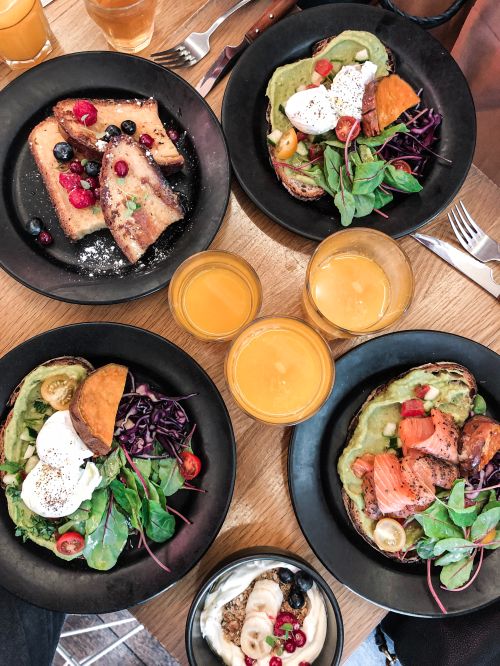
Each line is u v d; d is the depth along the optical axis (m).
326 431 0.56
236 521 0.57
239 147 0.57
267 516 0.57
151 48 0.62
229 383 0.52
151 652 0.83
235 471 0.53
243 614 0.54
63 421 0.52
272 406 0.54
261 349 0.54
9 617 0.57
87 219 0.56
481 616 0.59
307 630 0.54
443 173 0.59
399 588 0.54
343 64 0.60
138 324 0.58
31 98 0.57
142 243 0.55
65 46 0.61
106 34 0.59
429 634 0.62
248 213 0.60
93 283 0.55
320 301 0.56
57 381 0.53
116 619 0.83
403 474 0.52
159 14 0.62
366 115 0.58
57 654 0.82
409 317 0.60
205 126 0.57
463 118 0.59
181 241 0.57
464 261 0.59
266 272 0.59
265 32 0.57
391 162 0.59
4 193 0.56
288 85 0.59
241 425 0.58
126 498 0.53
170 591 0.56
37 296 0.58
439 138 0.60
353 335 0.54
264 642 0.53
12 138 0.57
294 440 0.54
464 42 0.61
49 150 0.57
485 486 0.54
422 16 0.68
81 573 0.53
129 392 0.55
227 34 0.62
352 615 0.57
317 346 0.53
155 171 0.55
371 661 0.82
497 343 0.60
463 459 0.53
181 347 0.58
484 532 0.52
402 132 0.59
